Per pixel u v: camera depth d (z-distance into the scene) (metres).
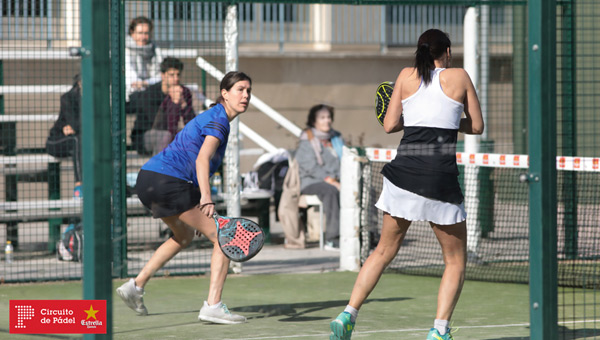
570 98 9.20
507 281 11.88
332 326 7.88
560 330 7.34
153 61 14.22
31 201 12.51
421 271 12.64
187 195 8.98
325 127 15.35
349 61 23.97
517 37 17.44
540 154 6.38
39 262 12.12
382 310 9.89
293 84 23.94
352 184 12.97
